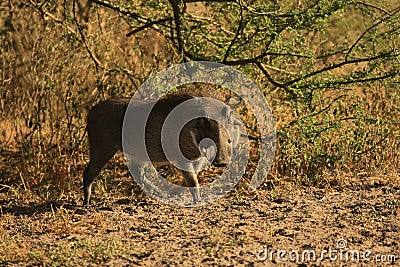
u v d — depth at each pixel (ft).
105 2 55.21
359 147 51.75
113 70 53.78
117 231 39.65
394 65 50.08
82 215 43.32
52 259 34.63
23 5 57.57
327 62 64.13
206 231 39.06
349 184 48.78
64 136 55.31
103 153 46.29
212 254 34.99
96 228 40.45
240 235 37.88
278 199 45.65
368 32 54.08
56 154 54.08
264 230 39.01
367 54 59.47
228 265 33.45
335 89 50.49
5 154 58.95
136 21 56.29
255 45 50.72
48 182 51.08
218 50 52.75
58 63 57.00
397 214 41.63
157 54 58.34
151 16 54.85
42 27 59.41
